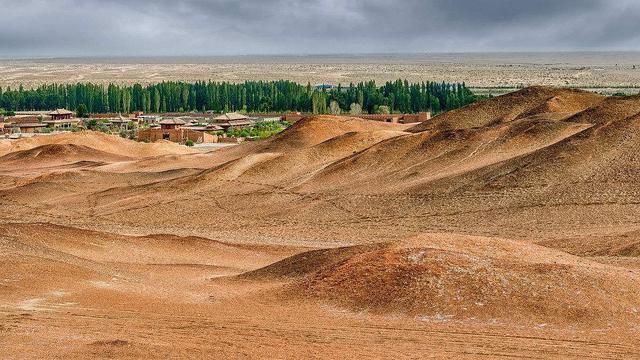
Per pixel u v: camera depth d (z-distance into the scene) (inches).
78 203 3774.6
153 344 1203.2
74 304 1429.6
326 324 1379.2
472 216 2992.1
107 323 1321.4
